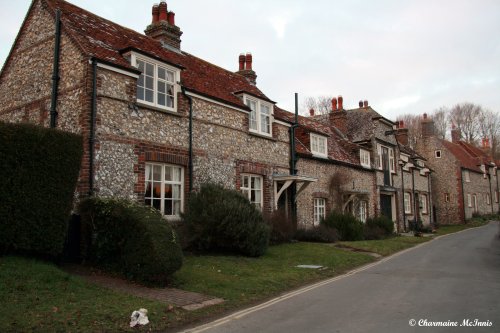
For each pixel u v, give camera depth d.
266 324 6.58
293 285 10.08
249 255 13.17
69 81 11.88
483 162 51.75
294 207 19.45
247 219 13.02
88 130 11.05
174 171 13.86
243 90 17.19
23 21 13.93
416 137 55.56
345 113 29.58
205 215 12.54
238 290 8.95
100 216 9.98
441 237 26.64
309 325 6.46
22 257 8.72
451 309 7.34
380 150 29.44
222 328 6.38
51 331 5.63
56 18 12.50
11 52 14.39
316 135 22.28
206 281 9.39
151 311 6.84
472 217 45.62
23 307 6.36
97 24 14.04
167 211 13.50
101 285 8.46
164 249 8.87
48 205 8.92
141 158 12.37
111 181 11.41
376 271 12.29
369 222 24.58
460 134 66.25
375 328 6.21
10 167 8.36
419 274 11.45
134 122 12.30
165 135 13.27
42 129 8.93
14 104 13.98
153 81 13.27
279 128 19.30
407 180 34.22
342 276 11.55
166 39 16.95
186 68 14.94
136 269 9.03
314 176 21.45
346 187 24.02
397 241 21.44
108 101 11.62
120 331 5.98
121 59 12.38
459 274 11.35
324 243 18.42
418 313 7.08
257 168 17.47
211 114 15.29
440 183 44.47
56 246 9.09
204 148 14.79
